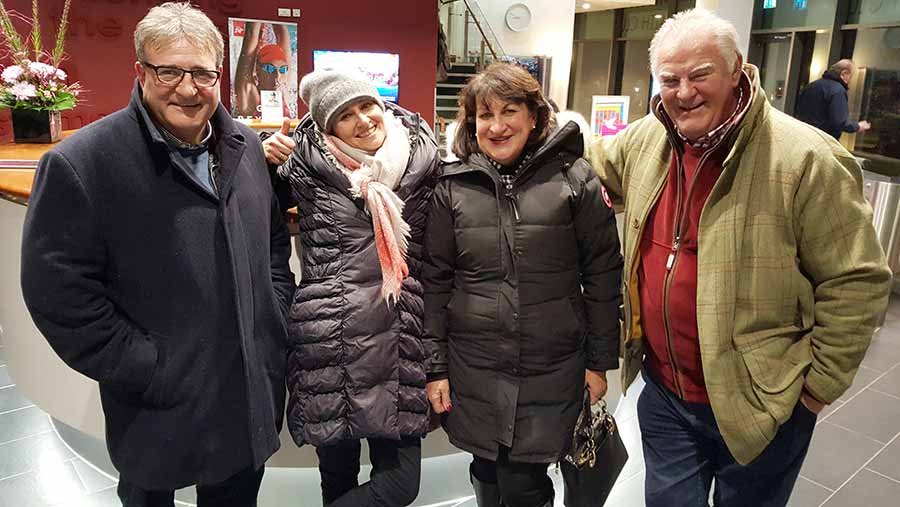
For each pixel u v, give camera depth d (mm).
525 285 1632
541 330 1645
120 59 6465
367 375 1632
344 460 1859
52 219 1317
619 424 2998
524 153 1665
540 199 1618
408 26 7742
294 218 2113
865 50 6734
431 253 1708
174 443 1479
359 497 1771
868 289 1429
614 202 1962
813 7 7289
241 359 1509
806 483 2568
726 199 1482
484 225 1634
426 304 1729
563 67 9484
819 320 1499
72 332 1349
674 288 1600
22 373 2730
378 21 7586
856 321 1438
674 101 1456
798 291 1502
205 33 1362
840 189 1420
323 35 7355
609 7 9492
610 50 11930
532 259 1621
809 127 1483
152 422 1469
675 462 1750
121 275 1409
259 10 6969
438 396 1749
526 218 1616
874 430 2986
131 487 1626
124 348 1399
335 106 1588
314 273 1651
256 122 5863
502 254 1631
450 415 1758
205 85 1362
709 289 1499
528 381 1680
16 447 2779
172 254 1414
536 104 1600
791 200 1439
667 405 1756
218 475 1536
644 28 11305
